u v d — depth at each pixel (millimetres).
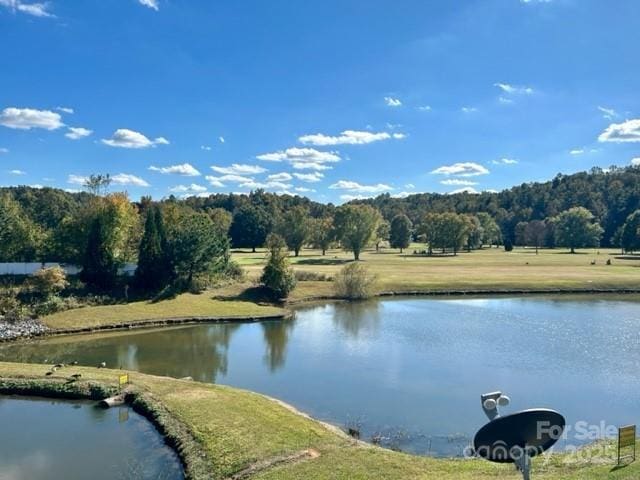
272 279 61031
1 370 28828
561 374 31812
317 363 34812
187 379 29594
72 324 45312
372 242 112125
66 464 18547
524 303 60875
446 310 56219
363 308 58219
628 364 34000
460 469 16391
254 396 25516
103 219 58812
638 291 68750
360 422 23984
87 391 25891
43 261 70375
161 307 52062
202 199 192875
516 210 188625
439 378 31031
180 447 19469
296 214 120938
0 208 66188
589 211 154750
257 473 16750
